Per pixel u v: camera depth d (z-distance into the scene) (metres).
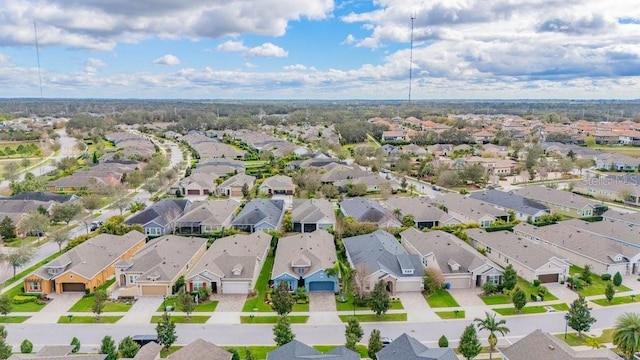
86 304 68.88
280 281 71.50
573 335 59.28
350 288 73.69
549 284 75.44
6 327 61.88
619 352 53.75
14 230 100.69
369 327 61.75
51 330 61.16
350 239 90.25
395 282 71.81
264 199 120.56
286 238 92.00
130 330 61.16
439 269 74.69
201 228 101.25
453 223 103.81
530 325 62.16
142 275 71.62
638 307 67.25
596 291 72.75
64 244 96.44
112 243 86.50
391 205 116.62
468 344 52.12
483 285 72.81
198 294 69.44
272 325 62.44
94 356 48.31
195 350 49.38
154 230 99.00
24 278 72.38
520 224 101.44
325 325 62.34
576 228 97.62
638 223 99.50
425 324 62.59
